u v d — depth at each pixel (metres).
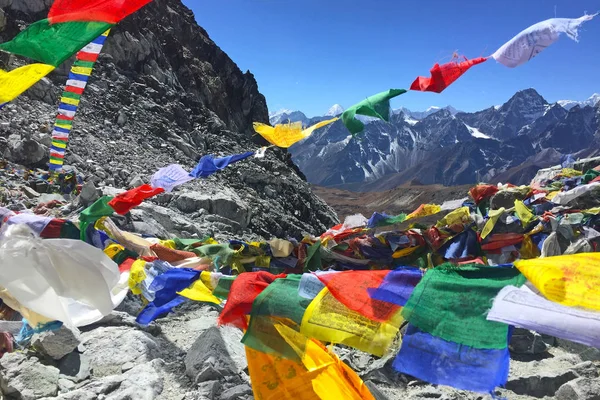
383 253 6.36
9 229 5.05
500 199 7.65
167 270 5.43
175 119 55.31
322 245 6.36
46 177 20.27
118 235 6.39
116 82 51.69
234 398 5.77
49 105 35.94
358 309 3.72
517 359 7.17
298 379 4.29
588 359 6.95
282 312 4.06
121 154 34.09
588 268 3.17
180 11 84.69
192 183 28.91
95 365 6.39
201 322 8.39
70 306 5.37
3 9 42.47
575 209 6.79
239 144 62.00
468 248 6.38
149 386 5.78
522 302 3.22
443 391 6.30
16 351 6.07
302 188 56.81
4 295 4.71
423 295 3.60
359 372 6.97
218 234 20.67
